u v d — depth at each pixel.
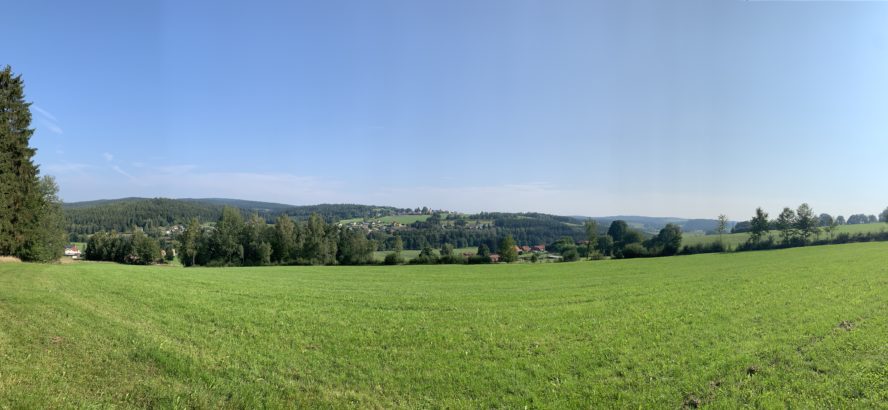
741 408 9.20
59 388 8.70
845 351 12.77
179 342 13.26
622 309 21.70
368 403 9.53
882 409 8.97
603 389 10.48
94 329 13.67
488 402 9.82
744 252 81.50
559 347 14.34
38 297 18.61
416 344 14.79
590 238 113.31
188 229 102.56
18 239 51.88
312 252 102.06
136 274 37.06
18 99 50.00
